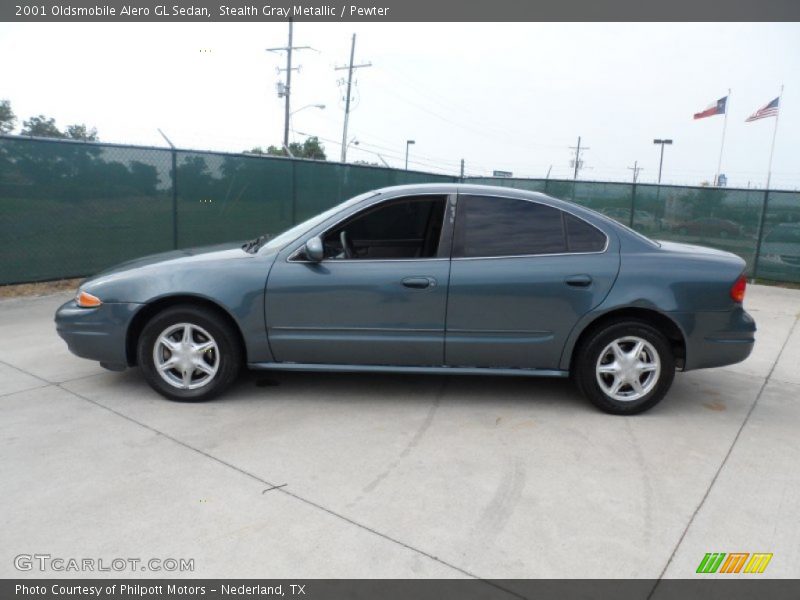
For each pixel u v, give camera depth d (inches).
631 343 176.9
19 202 315.9
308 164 467.5
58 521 116.3
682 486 137.6
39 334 247.1
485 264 173.6
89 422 162.6
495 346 175.6
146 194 367.2
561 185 563.2
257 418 169.0
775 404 195.0
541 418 175.6
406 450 151.7
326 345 176.4
